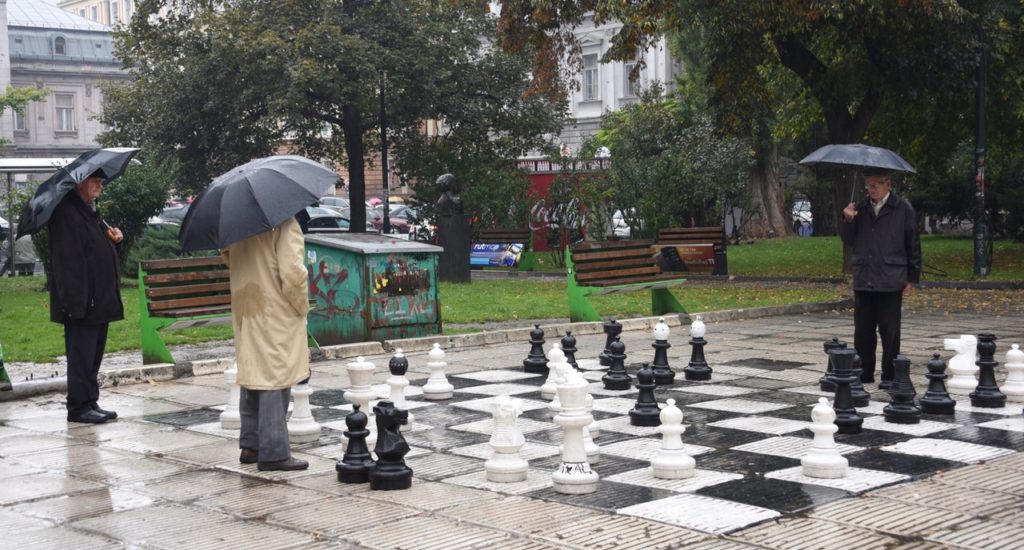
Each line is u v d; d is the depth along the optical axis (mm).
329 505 6453
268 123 32625
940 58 23281
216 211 7070
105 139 36312
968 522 5840
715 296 20641
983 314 17219
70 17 83250
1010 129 28141
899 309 10352
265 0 33344
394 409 6867
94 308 9195
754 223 43656
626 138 39688
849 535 5621
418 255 13906
